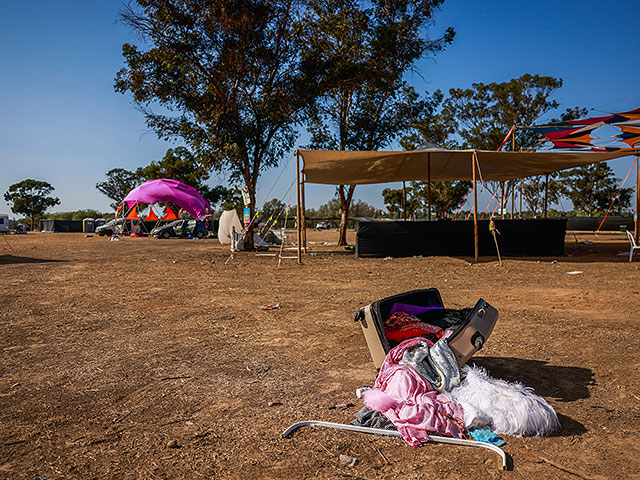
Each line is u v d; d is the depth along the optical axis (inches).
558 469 113.7
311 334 254.1
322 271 548.1
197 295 387.2
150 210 1712.6
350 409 153.3
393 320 181.8
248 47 781.3
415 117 946.1
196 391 171.8
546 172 801.6
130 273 546.3
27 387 176.7
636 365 191.9
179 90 828.6
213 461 120.3
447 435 131.3
